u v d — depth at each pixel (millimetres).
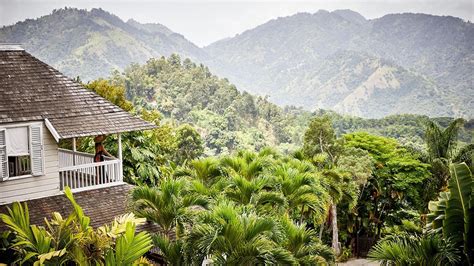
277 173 22578
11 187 18531
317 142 39312
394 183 39438
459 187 14938
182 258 15422
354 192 33438
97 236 13875
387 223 39625
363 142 42625
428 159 42281
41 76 20828
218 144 129250
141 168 27797
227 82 172375
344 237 38156
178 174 23906
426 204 40031
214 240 14328
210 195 20297
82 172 20594
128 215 15383
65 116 19656
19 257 14750
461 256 14984
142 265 14414
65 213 18500
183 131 71438
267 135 151375
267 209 20016
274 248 14602
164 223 17359
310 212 27250
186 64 181000
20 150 18703
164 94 159500
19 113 18797
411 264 14461
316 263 17000
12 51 21172
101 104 21047
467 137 98125
